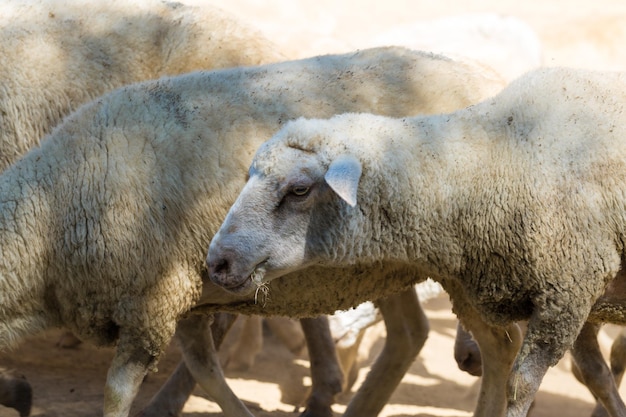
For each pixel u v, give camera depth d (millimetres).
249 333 18531
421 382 18719
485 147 11125
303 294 12102
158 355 11805
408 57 13023
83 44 14117
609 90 11367
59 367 17297
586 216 10867
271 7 41688
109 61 14102
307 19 42844
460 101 12758
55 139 11750
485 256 11211
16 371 16031
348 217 10930
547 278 10969
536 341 11242
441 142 11141
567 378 19719
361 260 11242
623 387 19031
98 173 11398
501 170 11008
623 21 42812
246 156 11648
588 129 11031
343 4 47562
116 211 11312
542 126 11117
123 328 11594
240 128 11711
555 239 10875
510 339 13023
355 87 12367
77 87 13930
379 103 12352
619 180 10867
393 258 11336
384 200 11016
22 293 11477
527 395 11328
